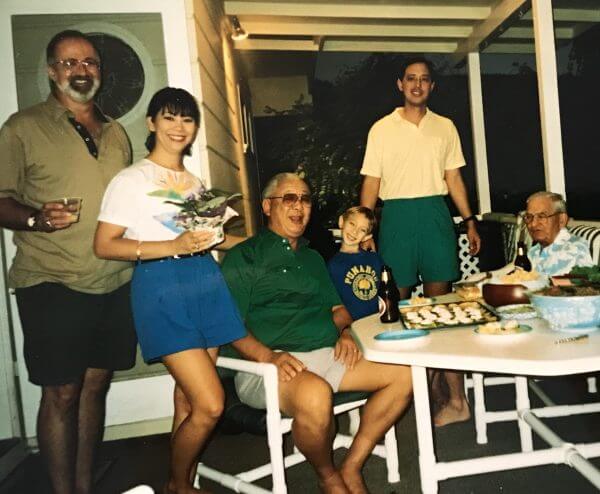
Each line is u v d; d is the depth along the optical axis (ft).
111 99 9.95
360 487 6.57
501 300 6.10
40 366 7.49
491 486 7.24
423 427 5.92
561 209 7.86
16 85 9.56
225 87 14.84
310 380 6.00
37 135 7.41
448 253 10.12
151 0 10.02
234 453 9.22
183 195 6.37
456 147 10.57
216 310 6.54
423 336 5.48
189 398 6.22
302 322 7.02
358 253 9.11
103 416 8.42
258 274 6.91
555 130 12.60
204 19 11.87
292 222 7.09
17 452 9.61
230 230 13.51
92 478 8.21
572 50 17.34
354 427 8.65
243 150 18.47
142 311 6.17
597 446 6.44
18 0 9.52
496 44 18.12
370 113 22.68
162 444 9.88
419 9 15.62
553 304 4.97
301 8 15.60
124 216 6.07
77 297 7.66
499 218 15.07
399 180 10.03
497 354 4.55
